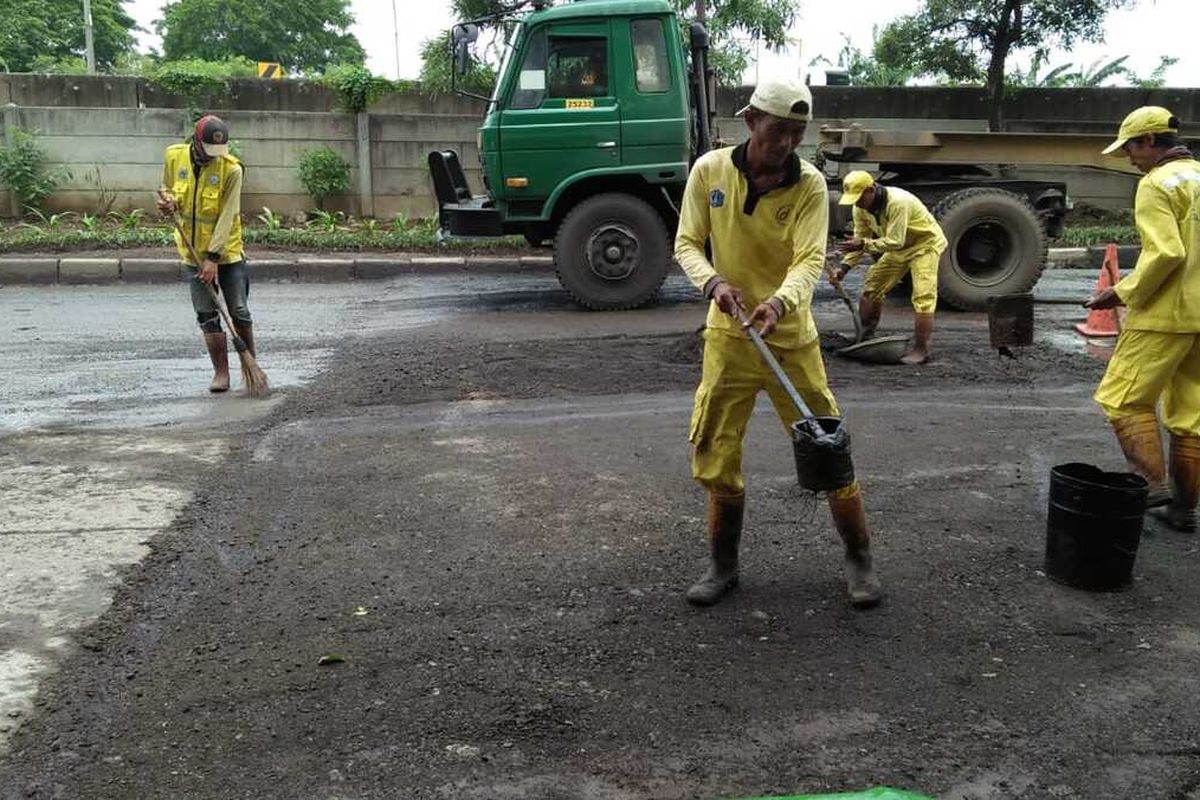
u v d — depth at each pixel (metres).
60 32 39.28
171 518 4.52
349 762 2.78
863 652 3.38
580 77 9.68
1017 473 5.16
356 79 15.02
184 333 8.96
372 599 3.75
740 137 15.23
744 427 3.66
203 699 3.08
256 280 12.42
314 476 5.11
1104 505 3.71
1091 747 2.86
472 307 10.38
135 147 14.89
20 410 6.35
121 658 3.32
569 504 4.71
